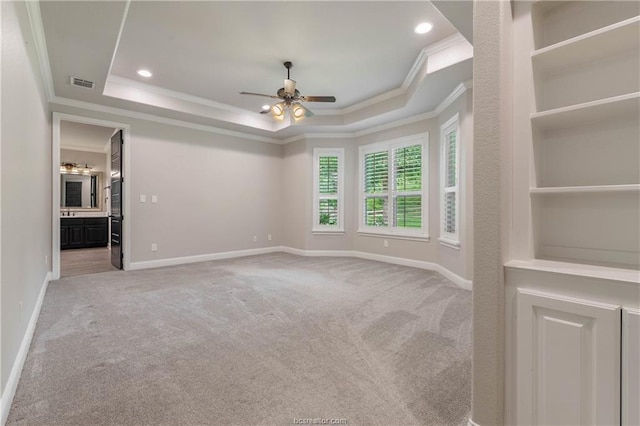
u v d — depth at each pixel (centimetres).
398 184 529
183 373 185
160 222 507
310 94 467
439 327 255
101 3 224
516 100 134
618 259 127
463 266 380
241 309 298
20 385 171
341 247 611
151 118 494
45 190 374
